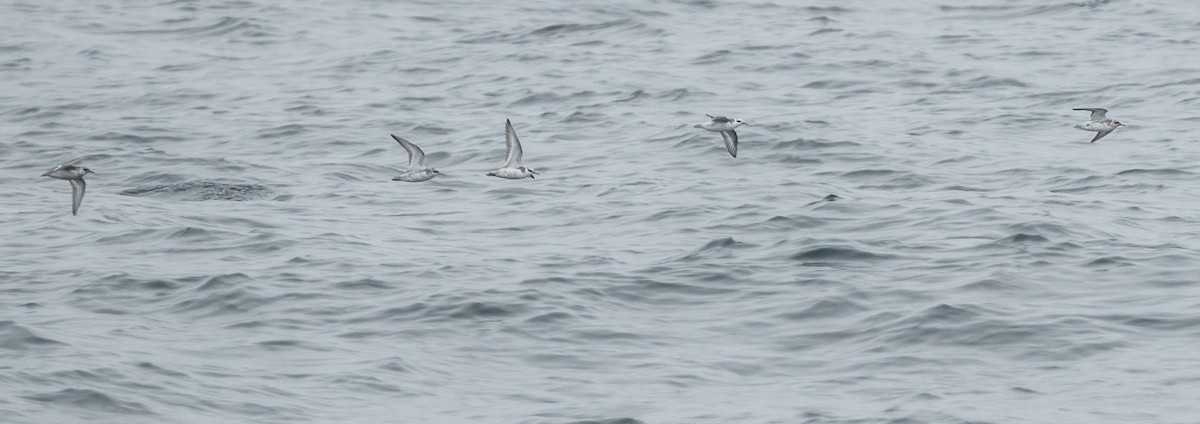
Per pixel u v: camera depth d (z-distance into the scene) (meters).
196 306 25.33
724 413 19.64
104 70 59.16
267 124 48.59
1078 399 19.91
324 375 21.42
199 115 50.53
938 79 53.84
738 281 26.34
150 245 30.45
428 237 31.78
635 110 49.28
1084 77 53.25
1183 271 26.12
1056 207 32.97
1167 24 63.59
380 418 19.64
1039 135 43.91
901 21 66.56
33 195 37.62
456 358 22.38
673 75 55.66
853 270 26.88
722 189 36.34
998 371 21.23
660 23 66.69
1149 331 22.77
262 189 38.22
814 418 19.30
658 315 24.59
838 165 39.81
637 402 20.22
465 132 46.66
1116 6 67.69
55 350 22.20
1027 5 68.94
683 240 30.42
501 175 25.66
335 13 70.25
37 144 45.69
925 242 29.09
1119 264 26.70
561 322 24.05
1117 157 40.09
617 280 26.56
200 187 38.44
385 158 43.50
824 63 57.28
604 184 37.88
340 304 25.30
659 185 37.31
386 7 71.62
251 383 20.98
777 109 49.09
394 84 55.62
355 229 32.59
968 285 25.36
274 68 59.47
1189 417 19.11
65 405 19.53
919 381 20.84
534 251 29.83
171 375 21.14
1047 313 23.69
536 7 70.75
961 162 39.91
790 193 35.44
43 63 60.38
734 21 67.31
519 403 20.28
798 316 24.17
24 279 27.33
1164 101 48.50
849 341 22.88
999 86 52.16
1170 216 32.03
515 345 23.00
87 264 28.58
